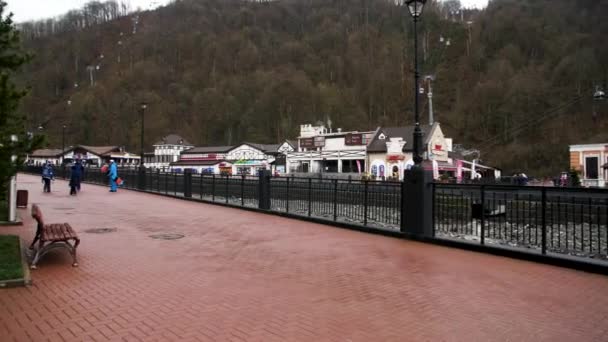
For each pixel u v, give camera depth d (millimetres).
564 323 4645
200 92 101000
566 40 71000
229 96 97438
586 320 4742
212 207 16938
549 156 62562
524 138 68125
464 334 4316
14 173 7125
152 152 90062
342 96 89750
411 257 8039
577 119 63688
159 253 7969
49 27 121188
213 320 4602
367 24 101562
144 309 4906
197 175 20344
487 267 7270
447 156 53312
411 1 10070
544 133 66250
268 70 102125
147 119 95562
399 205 11055
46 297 5266
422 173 9719
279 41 110875
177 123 97812
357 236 10391
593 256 8008
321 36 107438
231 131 94125
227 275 6520
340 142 52938
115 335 4141
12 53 7270
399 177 46125
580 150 40469
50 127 95188
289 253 8266
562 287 6059
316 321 4633
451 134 76688
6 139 6812
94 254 7750
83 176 35406
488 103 74562
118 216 13195
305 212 13891
